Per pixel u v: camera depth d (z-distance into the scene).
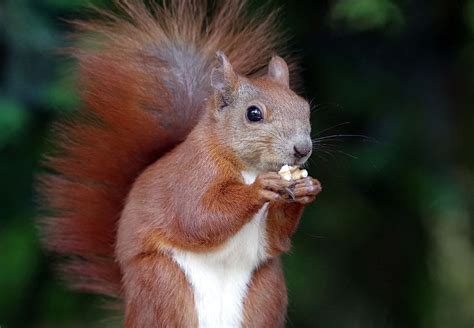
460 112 14.02
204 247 7.86
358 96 13.41
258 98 7.89
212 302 8.00
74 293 12.84
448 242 15.11
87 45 9.40
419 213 13.90
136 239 8.03
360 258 13.77
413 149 13.61
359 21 13.62
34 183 12.17
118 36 9.09
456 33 14.03
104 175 9.02
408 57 13.91
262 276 8.16
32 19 12.00
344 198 13.56
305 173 7.71
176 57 9.02
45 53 11.96
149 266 7.94
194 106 8.90
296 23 13.35
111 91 8.95
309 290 13.27
